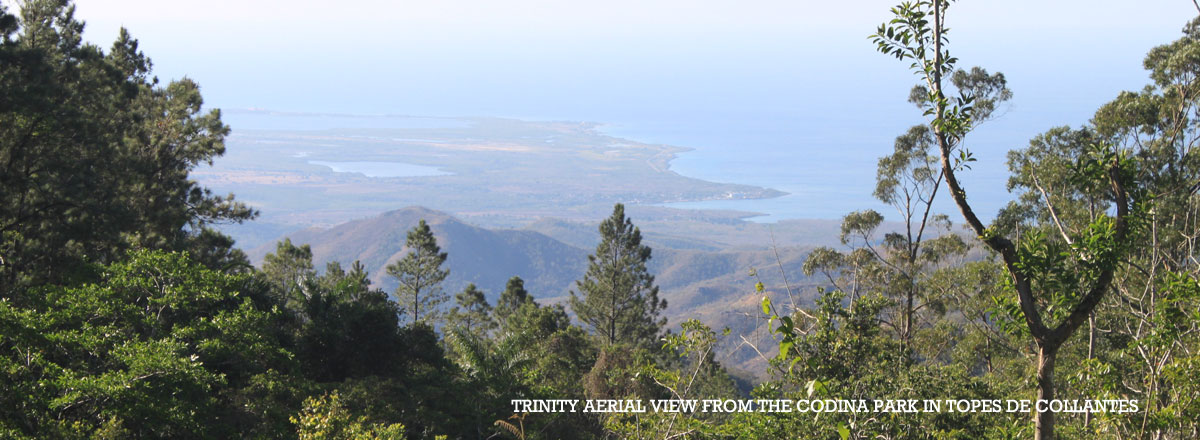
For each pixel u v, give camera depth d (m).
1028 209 31.00
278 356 19.59
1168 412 10.40
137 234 29.02
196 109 35.31
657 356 31.08
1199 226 21.56
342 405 19.14
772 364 12.32
